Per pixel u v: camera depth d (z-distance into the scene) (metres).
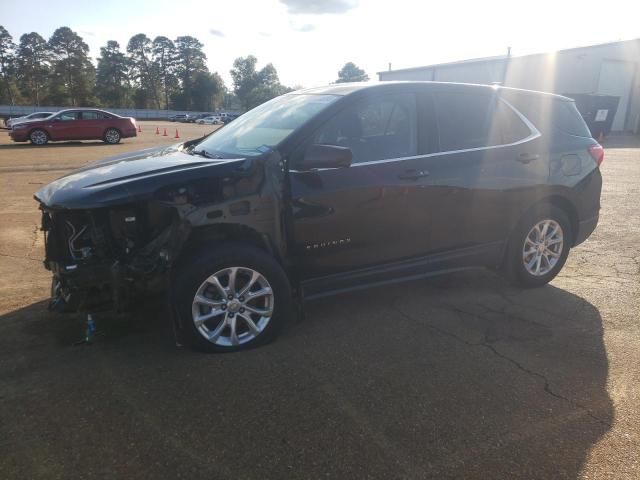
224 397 3.07
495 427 2.81
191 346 3.53
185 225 3.36
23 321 4.09
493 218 4.54
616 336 3.95
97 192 3.29
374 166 3.94
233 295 3.56
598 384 3.26
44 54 109.19
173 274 3.46
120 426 2.78
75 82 110.12
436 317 4.28
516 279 4.88
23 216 7.79
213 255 3.45
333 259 3.90
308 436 2.72
